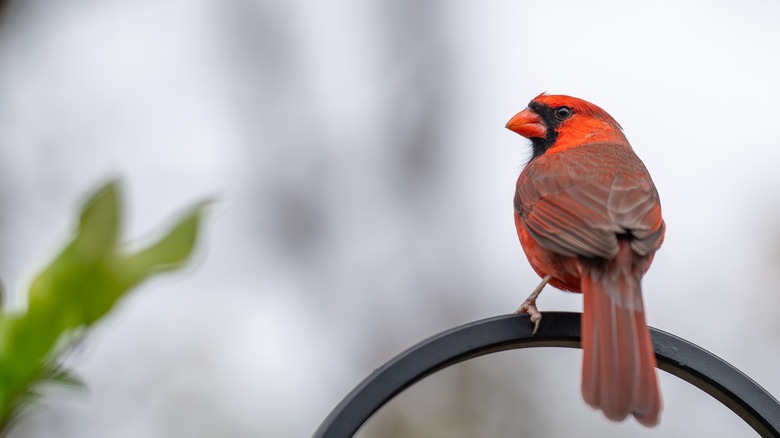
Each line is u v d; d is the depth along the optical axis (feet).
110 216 14.11
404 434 43.75
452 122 58.70
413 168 57.41
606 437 42.60
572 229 23.31
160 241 14.21
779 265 44.01
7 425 14.44
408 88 58.90
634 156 27.76
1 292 15.01
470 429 43.55
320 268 54.29
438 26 59.57
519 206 25.80
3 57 48.47
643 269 22.76
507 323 20.76
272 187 55.62
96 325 14.17
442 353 19.80
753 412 19.83
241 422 43.65
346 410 18.71
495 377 44.19
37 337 13.97
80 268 13.96
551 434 43.16
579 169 26.02
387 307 52.47
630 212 23.88
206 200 14.42
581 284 23.79
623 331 20.26
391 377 19.13
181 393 43.47
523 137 30.96
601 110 30.30
